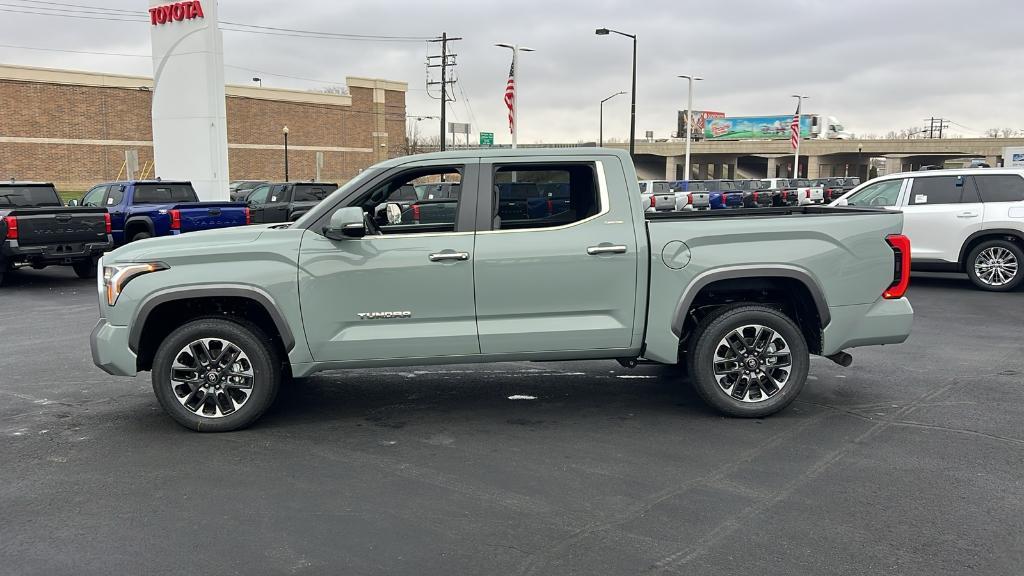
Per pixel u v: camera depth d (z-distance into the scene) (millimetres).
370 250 5324
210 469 4750
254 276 5270
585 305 5457
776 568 3467
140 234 16000
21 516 4066
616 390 6582
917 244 12336
